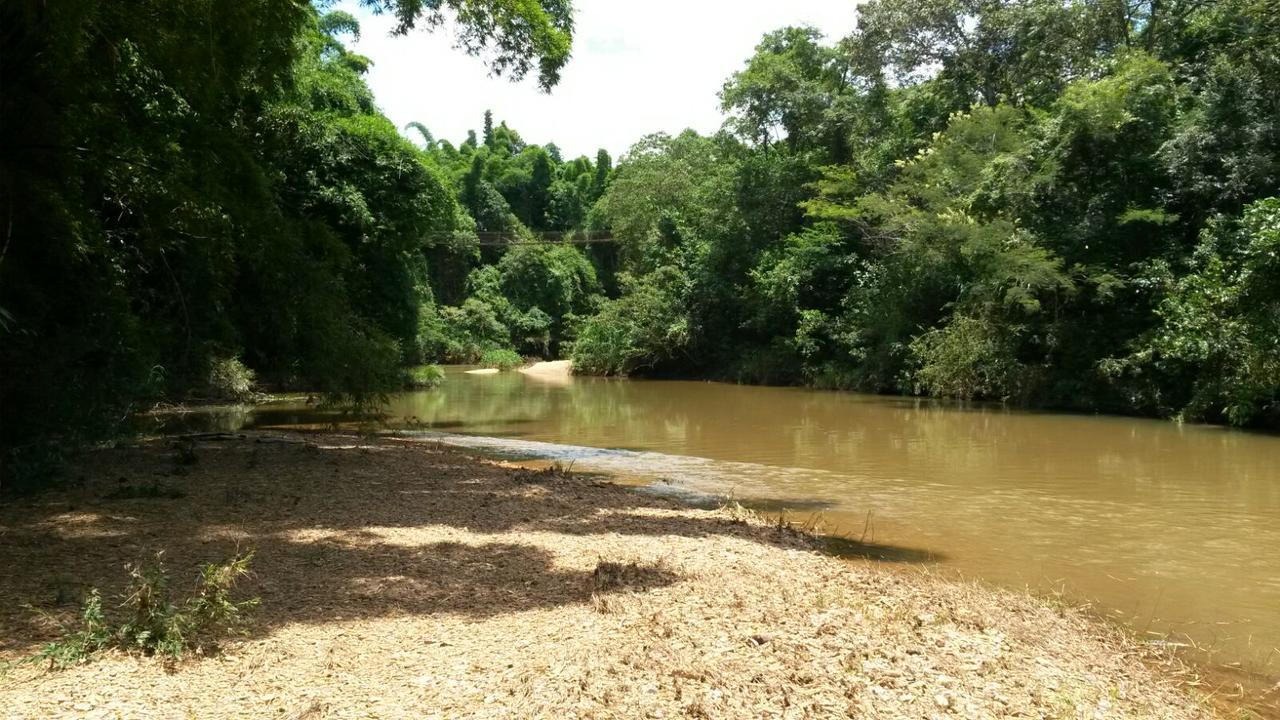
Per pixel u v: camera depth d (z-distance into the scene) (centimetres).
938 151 2597
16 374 893
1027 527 856
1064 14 2658
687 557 645
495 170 7425
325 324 1323
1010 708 376
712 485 1106
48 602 473
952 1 2964
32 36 827
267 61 1102
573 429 1794
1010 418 1981
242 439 1292
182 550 604
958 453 1407
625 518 812
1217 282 1753
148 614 415
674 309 3847
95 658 392
